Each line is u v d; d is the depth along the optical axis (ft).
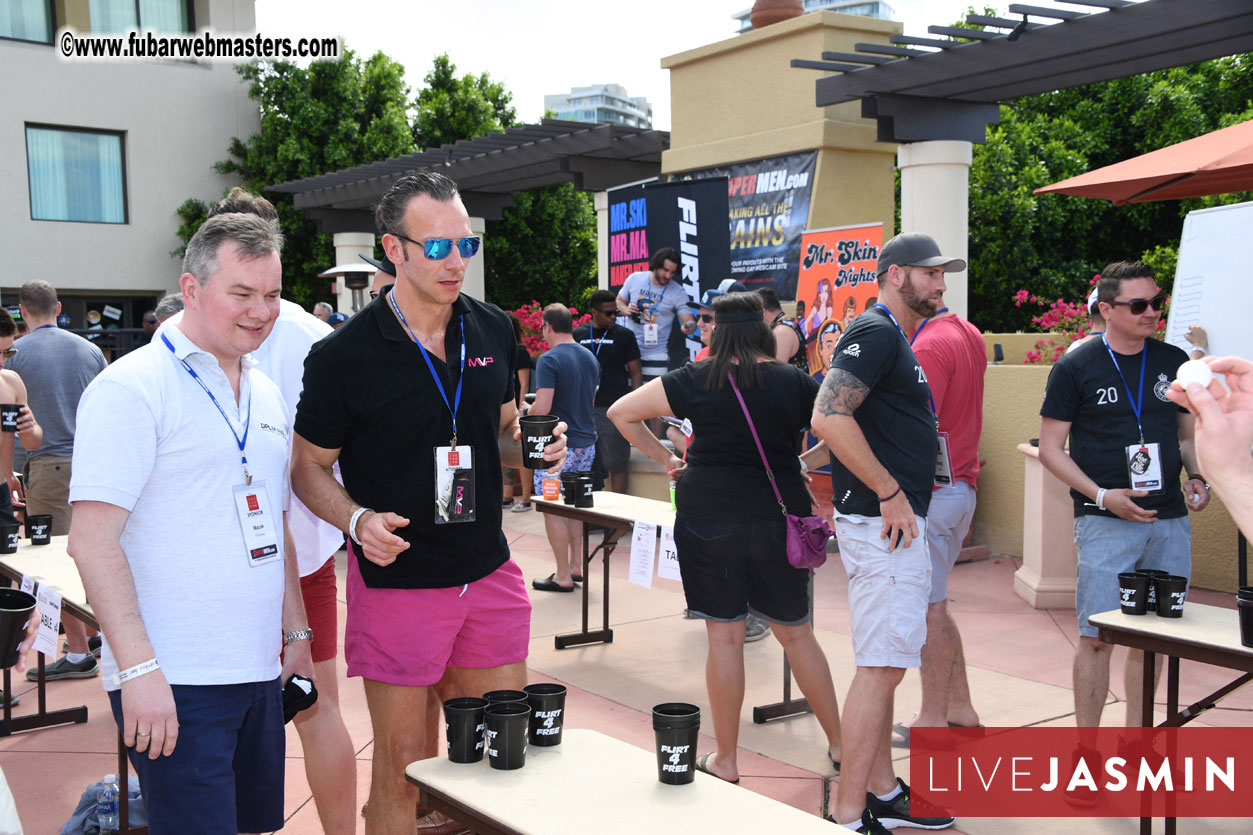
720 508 11.81
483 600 8.97
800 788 12.33
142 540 7.34
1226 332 15.55
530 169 38.83
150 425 7.23
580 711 15.16
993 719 14.26
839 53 24.39
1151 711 10.19
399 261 8.39
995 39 21.99
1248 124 15.21
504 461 10.85
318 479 8.68
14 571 13.29
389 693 8.70
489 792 6.68
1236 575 20.36
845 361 10.31
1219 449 4.44
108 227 56.18
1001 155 51.37
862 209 29.96
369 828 8.94
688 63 33.42
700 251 28.19
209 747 7.39
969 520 13.14
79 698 16.25
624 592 22.85
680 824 6.17
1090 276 53.16
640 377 27.66
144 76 56.80
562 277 68.85
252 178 60.29
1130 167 15.83
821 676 12.53
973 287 52.26
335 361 8.44
